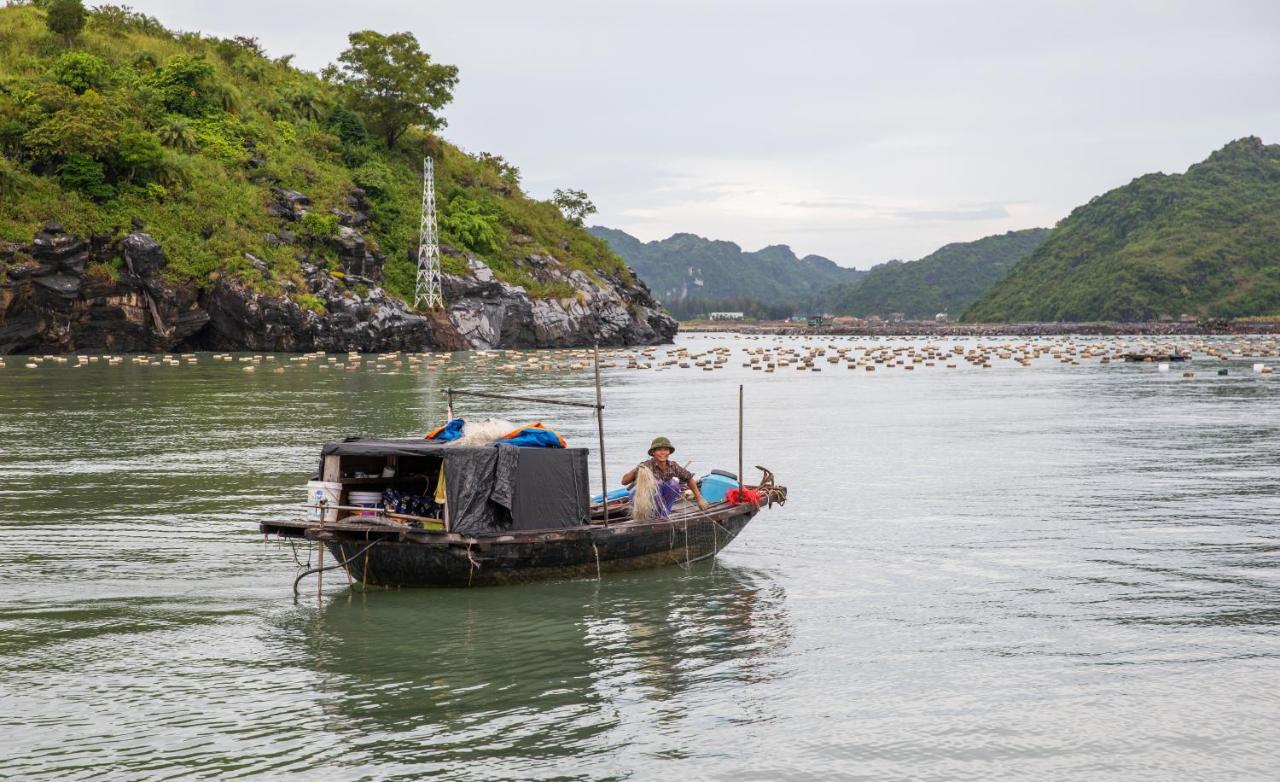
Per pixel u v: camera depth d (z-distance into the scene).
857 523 18.75
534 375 64.94
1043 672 11.12
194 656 11.62
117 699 10.37
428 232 109.56
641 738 9.49
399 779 8.67
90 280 84.81
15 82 96.50
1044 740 9.42
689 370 73.50
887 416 39.28
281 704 10.27
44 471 24.47
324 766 8.91
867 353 86.25
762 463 26.38
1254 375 65.19
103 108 90.75
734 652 11.78
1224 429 34.25
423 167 135.25
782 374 69.00
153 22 130.75
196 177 97.75
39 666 11.27
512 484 13.87
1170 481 23.45
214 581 14.61
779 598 13.92
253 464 25.66
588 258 146.00
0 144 88.88
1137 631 12.49
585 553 14.36
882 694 10.54
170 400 44.16
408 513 14.02
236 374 61.91
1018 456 27.77
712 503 16.25
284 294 92.31
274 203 101.38
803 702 10.33
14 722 9.79
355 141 123.75
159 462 25.98
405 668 11.25
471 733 9.62
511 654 11.70
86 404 41.91
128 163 91.81
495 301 115.75
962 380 62.31
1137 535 17.73
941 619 13.02
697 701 10.38
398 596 13.91
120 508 19.89
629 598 13.88
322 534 13.39
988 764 8.96
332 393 48.59
